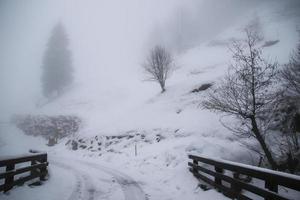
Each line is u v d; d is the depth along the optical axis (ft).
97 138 74.43
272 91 38.83
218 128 49.08
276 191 14.56
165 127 61.72
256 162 35.01
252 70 31.19
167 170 34.96
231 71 74.18
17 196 21.06
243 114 30.91
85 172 38.73
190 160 35.06
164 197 23.45
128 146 60.75
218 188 22.25
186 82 92.32
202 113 60.13
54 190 25.25
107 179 32.50
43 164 29.14
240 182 18.33
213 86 71.00
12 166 21.56
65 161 54.24
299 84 35.96
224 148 38.99
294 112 39.27
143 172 37.22
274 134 40.01
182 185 27.02
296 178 12.44
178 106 72.49
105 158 55.93
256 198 20.54
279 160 32.71
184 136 52.65
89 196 23.80
